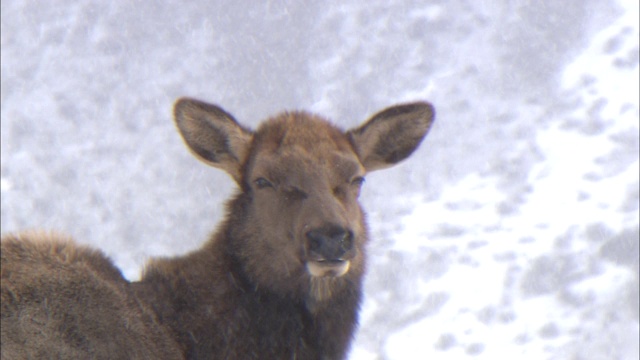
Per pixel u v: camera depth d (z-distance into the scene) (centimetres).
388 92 4519
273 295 1602
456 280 3061
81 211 3775
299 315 1609
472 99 4394
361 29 4869
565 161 3806
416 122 1775
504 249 3219
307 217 1543
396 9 4978
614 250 3128
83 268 1500
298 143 1645
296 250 1566
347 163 1634
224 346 1580
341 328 1641
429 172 3800
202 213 3628
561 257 3128
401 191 3672
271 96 4562
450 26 4856
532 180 3706
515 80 4472
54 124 4528
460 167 3856
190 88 4681
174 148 4128
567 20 4766
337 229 1517
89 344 1429
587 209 3412
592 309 2869
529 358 2673
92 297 1467
